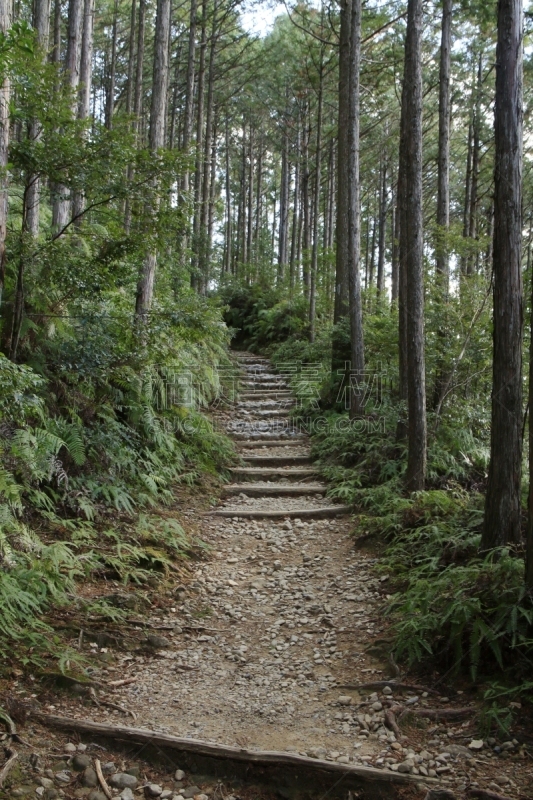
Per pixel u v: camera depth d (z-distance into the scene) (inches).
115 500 240.8
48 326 244.8
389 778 117.5
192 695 149.7
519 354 189.0
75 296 241.0
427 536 228.8
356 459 350.0
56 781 114.1
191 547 246.4
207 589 216.4
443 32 417.4
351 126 399.9
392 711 141.2
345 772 119.0
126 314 267.3
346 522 287.6
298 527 283.6
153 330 262.4
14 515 195.6
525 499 230.1
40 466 210.1
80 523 221.8
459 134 872.9
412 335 281.0
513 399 188.5
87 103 395.9
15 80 192.1
